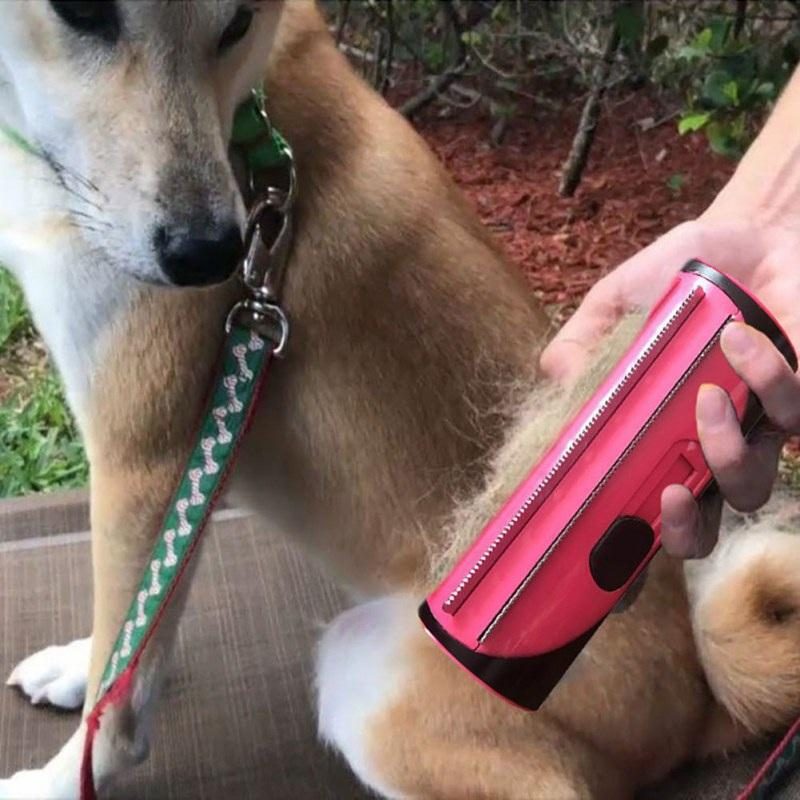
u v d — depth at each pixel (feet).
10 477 3.09
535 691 1.37
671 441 1.33
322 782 2.10
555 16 4.61
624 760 1.89
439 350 1.87
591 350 1.58
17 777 2.00
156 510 1.87
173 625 1.97
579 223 4.08
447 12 4.55
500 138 4.57
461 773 1.84
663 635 1.86
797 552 1.83
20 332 3.63
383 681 1.89
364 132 1.88
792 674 1.79
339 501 1.94
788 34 3.83
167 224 1.60
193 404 1.83
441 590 1.38
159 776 2.10
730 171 4.31
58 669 2.19
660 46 4.01
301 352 1.85
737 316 1.32
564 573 1.34
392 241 1.84
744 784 1.92
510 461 1.57
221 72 1.67
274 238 1.80
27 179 1.76
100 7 1.56
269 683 2.27
